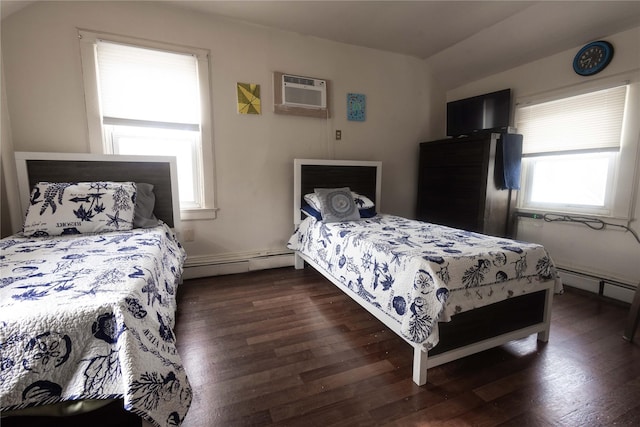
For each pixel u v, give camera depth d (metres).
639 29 2.12
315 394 1.30
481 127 3.08
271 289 2.48
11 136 2.09
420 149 3.47
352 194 2.87
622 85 2.22
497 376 1.42
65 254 1.34
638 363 1.51
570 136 2.55
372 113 3.31
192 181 2.69
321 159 3.05
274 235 3.01
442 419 1.17
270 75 2.81
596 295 2.35
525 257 1.56
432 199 3.34
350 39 3.00
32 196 1.82
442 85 3.62
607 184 2.37
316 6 2.42
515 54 2.80
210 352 1.60
